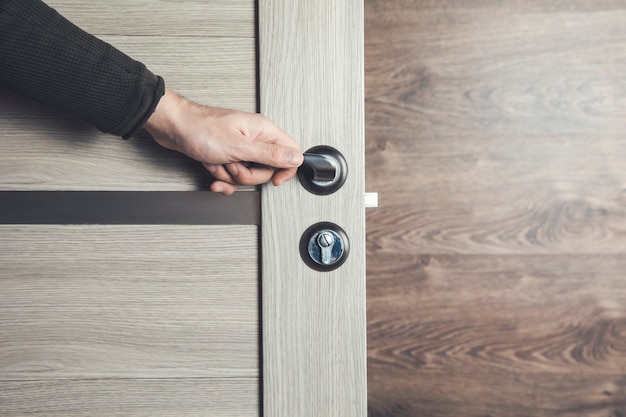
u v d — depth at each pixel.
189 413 0.71
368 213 1.79
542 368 1.75
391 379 1.79
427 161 1.77
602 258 1.74
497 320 1.76
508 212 1.76
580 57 1.74
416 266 1.78
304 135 0.71
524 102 1.75
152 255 0.71
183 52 0.71
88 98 0.59
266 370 0.70
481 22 1.75
